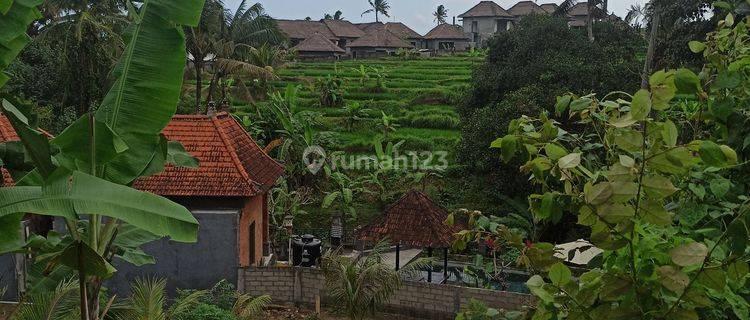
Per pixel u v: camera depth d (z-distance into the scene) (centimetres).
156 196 538
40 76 2842
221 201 1509
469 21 8375
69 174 528
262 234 1812
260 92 4178
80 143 553
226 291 1395
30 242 650
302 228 2459
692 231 434
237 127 1831
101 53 2583
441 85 5022
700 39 1828
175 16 641
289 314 1444
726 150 370
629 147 379
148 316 938
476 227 551
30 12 602
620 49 2831
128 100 625
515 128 492
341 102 4341
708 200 454
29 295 777
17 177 643
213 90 3334
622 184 364
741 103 468
